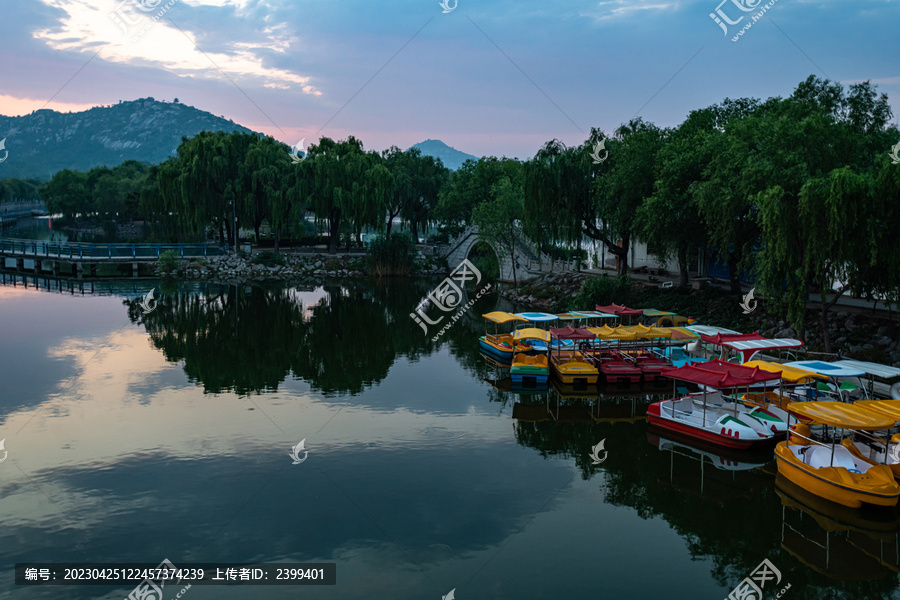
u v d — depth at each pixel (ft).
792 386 80.69
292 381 99.60
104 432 75.66
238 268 229.66
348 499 59.00
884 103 96.53
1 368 104.32
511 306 171.22
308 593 44.88
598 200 148.46
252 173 229.25
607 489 61.77
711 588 45.55
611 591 45.09
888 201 76.18
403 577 46.68
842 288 85.51
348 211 235.81
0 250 241.14
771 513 57.06
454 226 264.31
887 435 61.98
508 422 81.25
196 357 114.01
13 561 48.52
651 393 94.07
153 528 53.42
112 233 395.75
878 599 44.47
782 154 86.99
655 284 151.84
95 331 133.90
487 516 56.08
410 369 108.58
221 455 69.10
